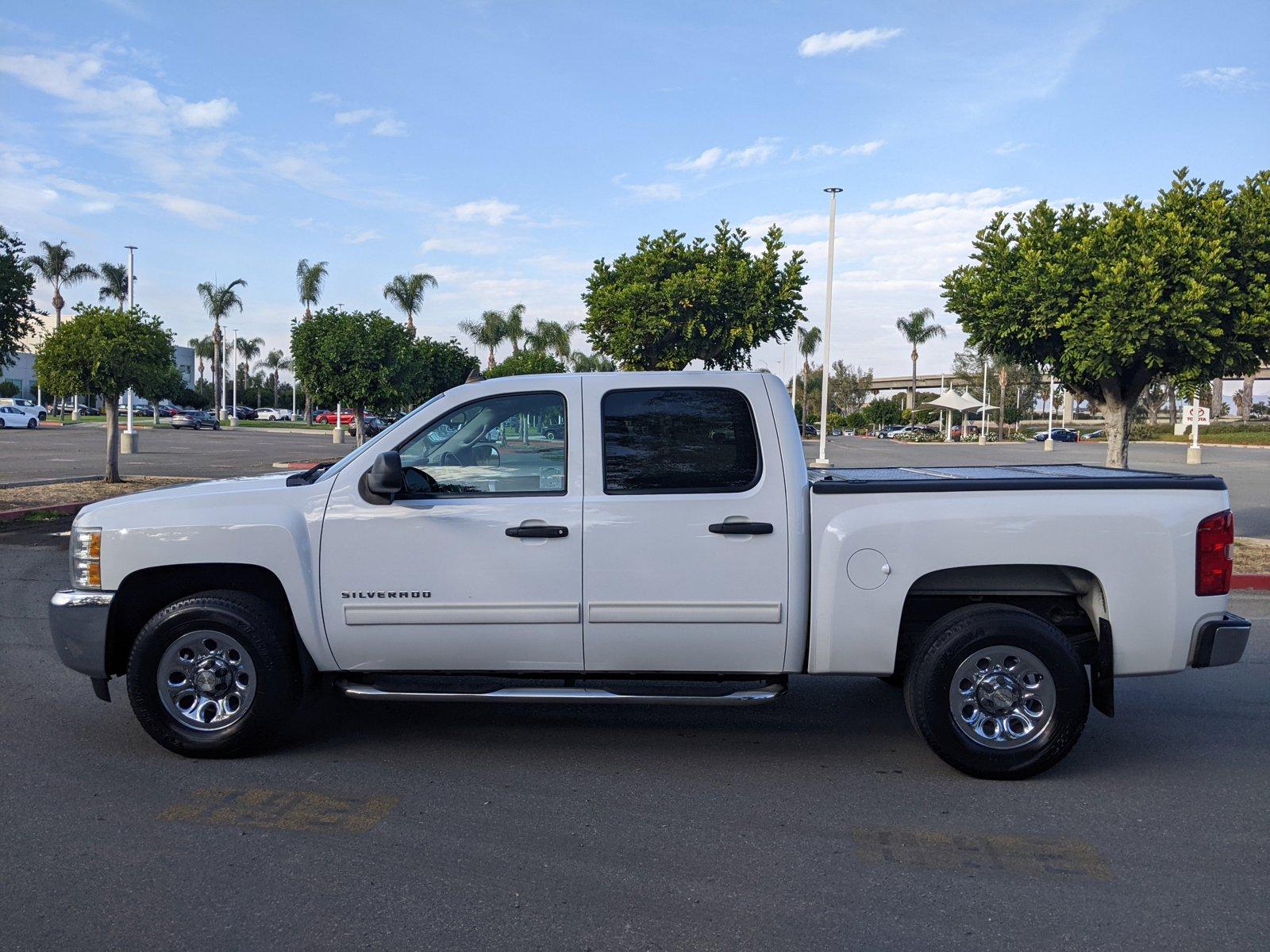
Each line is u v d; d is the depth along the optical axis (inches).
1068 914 134.0
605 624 185.6
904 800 175.8
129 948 122.7
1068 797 177.5
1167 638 182.9
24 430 1977.1
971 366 3393.2
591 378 191.0
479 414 192.4
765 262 739.4
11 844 152.6
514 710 229.5
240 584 197.5
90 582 190.9
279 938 125.6
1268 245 389.7
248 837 156.0
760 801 174.2
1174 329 381.7
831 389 5054.1
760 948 124.3
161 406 2928.2
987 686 184.1
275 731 191.5
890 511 183.6
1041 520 181.2
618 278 768.9
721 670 188.2
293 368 1424.7
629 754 199.5
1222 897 139.2
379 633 189.2
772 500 184.4
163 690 189.9
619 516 184.5
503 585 185.9
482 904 135.0
